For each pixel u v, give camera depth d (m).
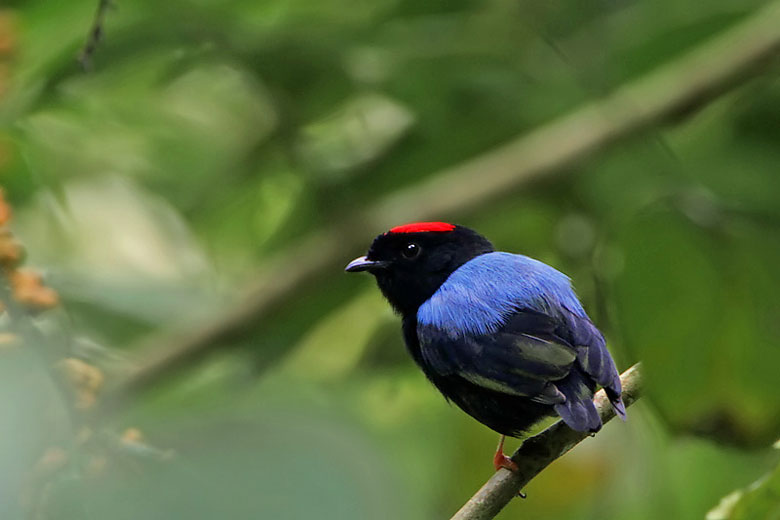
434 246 9.37
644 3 12.57
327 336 13.85
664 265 8.81
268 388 12.39
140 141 13.47
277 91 12.03
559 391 7.30
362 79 11.80
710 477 10.14
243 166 13.24
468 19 12.54
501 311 8.01
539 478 10.46
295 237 12.88
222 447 3.84
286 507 3.72
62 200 11.58
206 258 14.21
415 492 10.98
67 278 10.95
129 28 11.48
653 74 12.36
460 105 12.46
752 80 12.40
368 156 13.10
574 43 12.48
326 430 3.88
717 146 12.31
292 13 12.36
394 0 12.47
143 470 4.18
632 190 12.45
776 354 8.50
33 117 12.14
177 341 11.66
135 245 13.98
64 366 4.98
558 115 12.67
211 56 11.99
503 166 12.73
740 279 8.76
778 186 11.88
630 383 8.32
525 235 13.23
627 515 10.37
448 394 8.38
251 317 12.16
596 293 10.96
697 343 8.64
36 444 3.81
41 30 11.28
